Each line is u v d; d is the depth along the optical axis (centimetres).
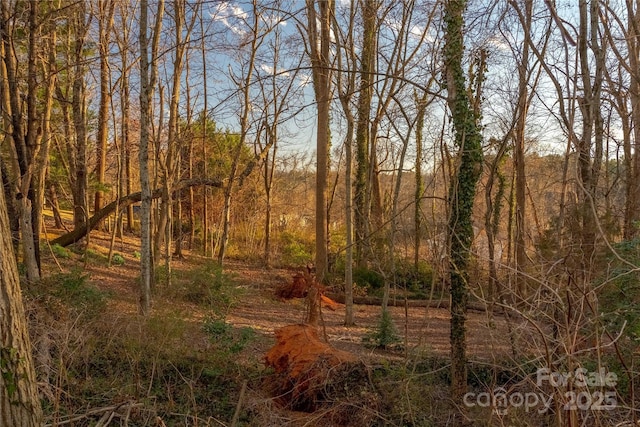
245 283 1534
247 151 2297
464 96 646
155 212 1638
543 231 621
